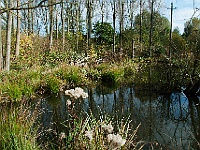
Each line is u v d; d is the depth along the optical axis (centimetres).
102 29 2697
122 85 1239
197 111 769
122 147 354
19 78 1006
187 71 1008
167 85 1029
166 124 640
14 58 1438
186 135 565
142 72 1505
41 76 1093
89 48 2091
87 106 820
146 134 560
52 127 561
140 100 917
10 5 826
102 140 330
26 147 315
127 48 2442
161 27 3516
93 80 1373
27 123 401
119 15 2675
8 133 323
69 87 1159
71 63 1463
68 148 355
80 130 380
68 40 2452
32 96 930
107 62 1788
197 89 945
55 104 829
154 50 2375
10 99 793
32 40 1989
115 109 792
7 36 1166
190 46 1064
